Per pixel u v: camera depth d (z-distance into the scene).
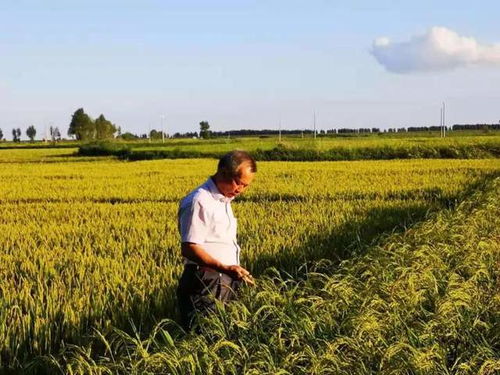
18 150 74.44
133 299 6.57
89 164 37.25
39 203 15.94
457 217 9.90
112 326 5.68
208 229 5.06
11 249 9.53
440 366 4.27
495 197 12.64
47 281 7.65
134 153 49.12
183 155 47.72
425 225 8.92
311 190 18.36
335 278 5.87
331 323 4.82
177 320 6.24
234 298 5.43
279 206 14.56
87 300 6.45
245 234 10.66
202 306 5.18
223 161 5.01
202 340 4.36
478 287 6.05
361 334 4.48
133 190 19.36
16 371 5.23
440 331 4.89
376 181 21.34
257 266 8.34
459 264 6.64
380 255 6.97
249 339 4.62
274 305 5.14
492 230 9.14
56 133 138.38
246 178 5.01
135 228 11.39
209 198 5.06
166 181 22.75
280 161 39.44
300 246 9.35
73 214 13.82
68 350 5.46
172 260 8.68
